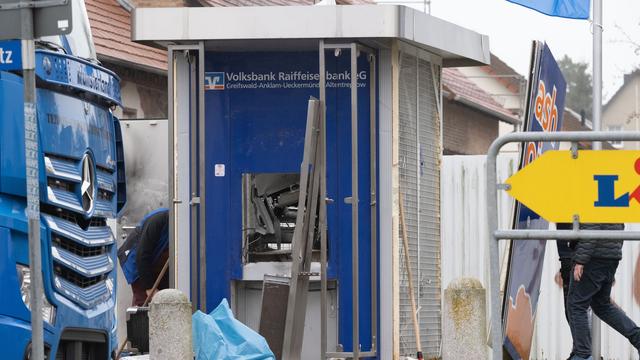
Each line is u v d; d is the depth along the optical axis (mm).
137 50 23094
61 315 8875
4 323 8297
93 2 23250
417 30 11680
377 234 11992
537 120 11250
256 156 12023
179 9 11492
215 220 12031
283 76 12023
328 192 11953
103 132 10062
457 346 9836
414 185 12562
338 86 12000
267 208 12281
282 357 10977
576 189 8625
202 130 11781
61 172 8961
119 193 11078
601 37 14281
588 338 12156
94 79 9727
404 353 12180
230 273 12016
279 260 12352
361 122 12008
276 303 11281
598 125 14195
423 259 12766
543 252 12555
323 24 11352
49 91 8953
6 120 8500
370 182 11984
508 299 11109
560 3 14406
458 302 9852
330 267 11914
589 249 11867
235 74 12078
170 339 9133
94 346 9773
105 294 9875
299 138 12016
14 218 8430
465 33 12688
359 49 11711
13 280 8359
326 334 11562
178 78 12086
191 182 12062
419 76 12672
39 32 7887
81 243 9258
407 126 12359
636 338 12359
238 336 10555
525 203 8703
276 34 11367
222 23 11445
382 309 11953
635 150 8555
